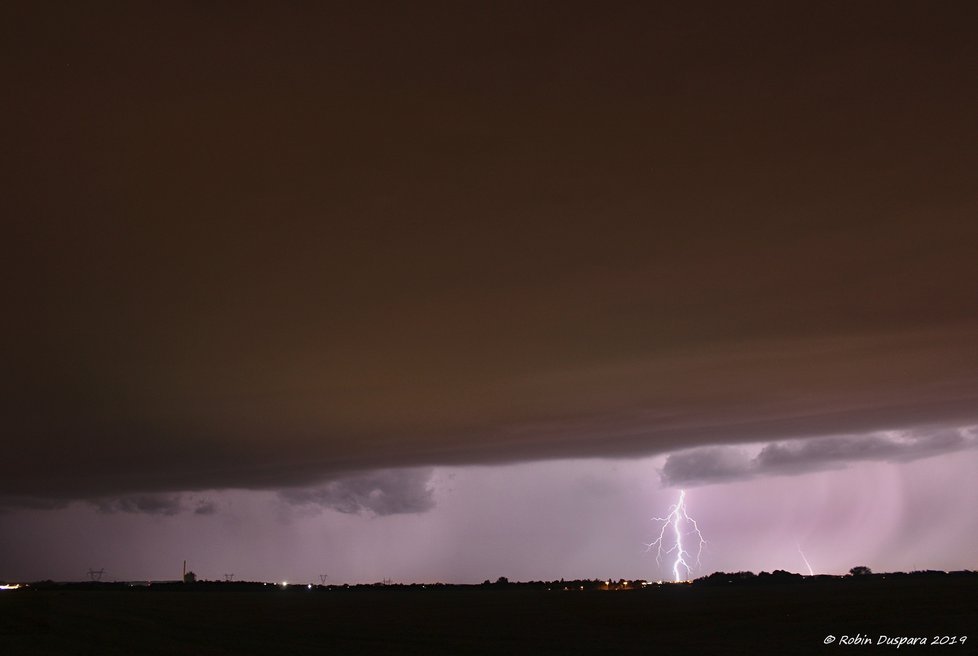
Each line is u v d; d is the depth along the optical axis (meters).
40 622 50.62
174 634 45.88
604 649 34.84
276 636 44.34
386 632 46.09
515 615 62.62
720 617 54.25
